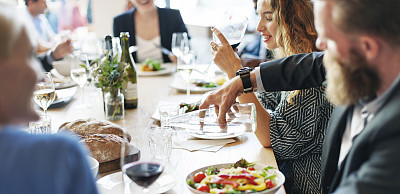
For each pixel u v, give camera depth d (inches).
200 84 104.0
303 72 58.6
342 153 48.6
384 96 37.0
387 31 35.1
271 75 60.1
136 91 87.0
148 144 56.7
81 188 28.4
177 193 48.5
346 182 35.7
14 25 27.1
